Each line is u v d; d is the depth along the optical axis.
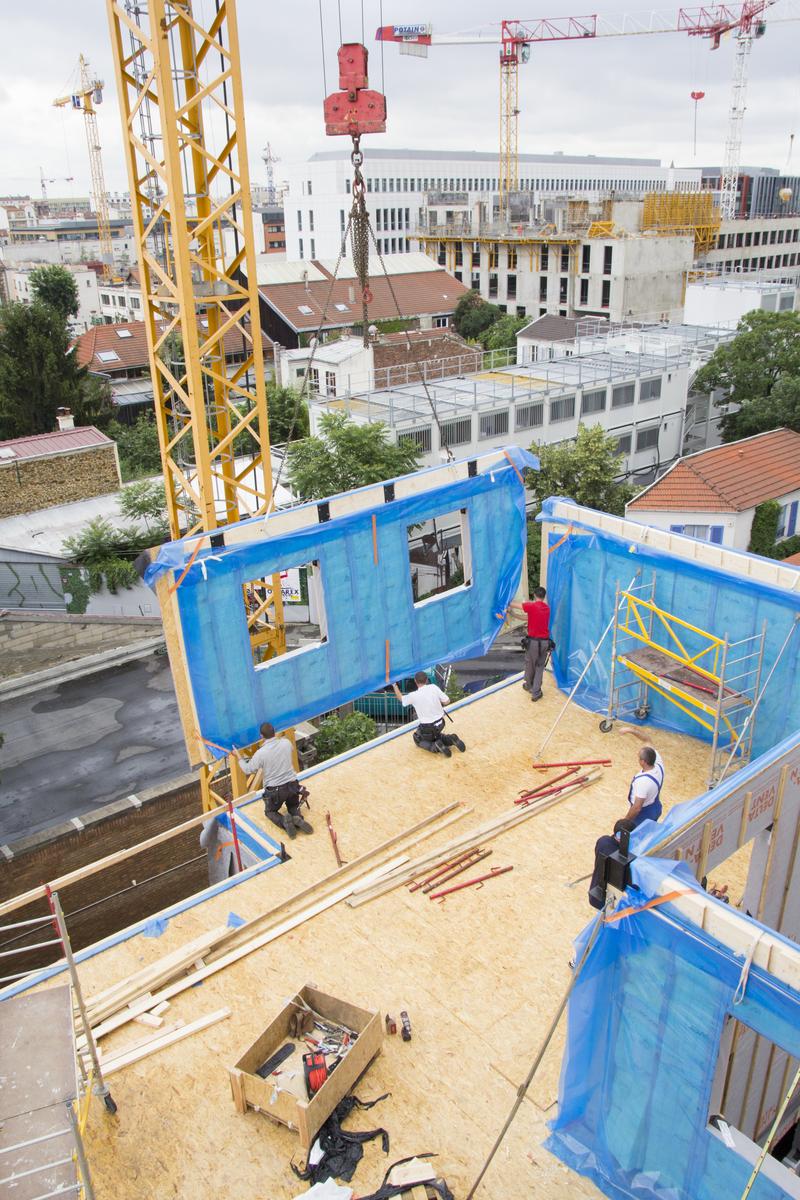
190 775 24.44
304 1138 7.50
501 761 13.28
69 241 167.50
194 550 12.17
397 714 30.05
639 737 13.75
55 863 22.11
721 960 6.27
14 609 35.53
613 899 6.94
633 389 50.41
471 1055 8.48
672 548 13.20
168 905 24.36
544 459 42.34
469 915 10.21
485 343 79.62
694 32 113.69
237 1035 8.76
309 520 13.11
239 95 15.99
